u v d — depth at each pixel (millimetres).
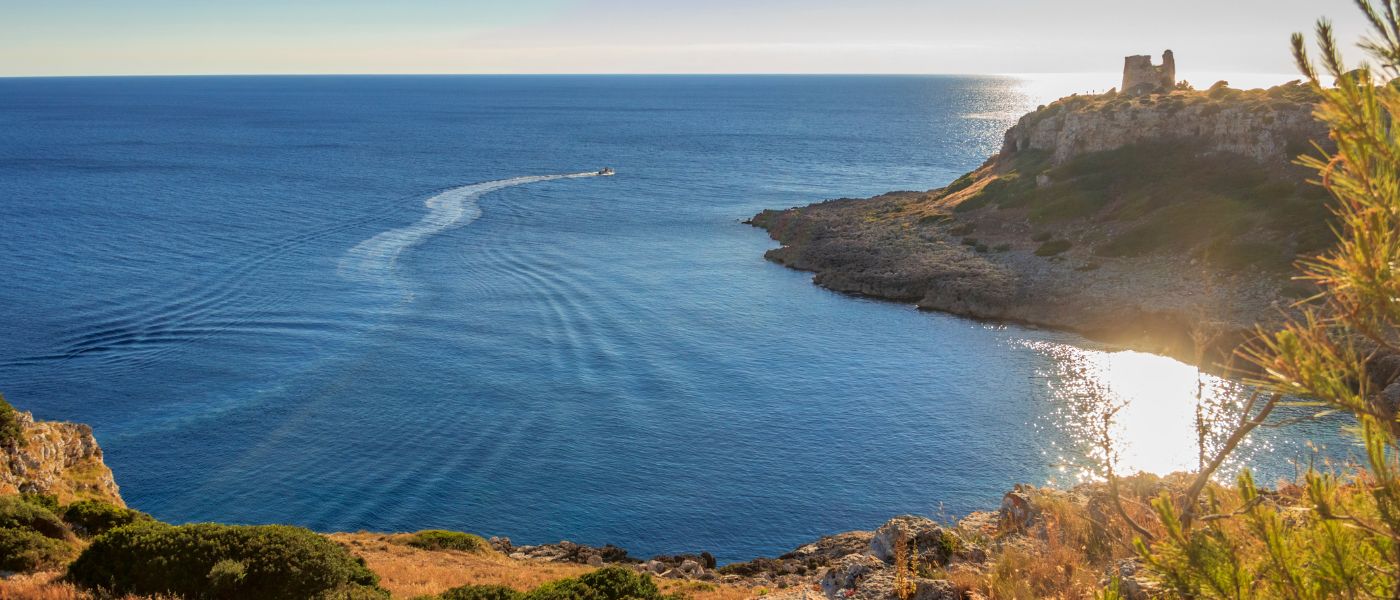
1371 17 4816
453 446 61000
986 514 22234
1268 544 5684
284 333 85250
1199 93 122312
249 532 24047
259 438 61969
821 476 56781
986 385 70938
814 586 16969
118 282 102438
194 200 166375
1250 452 48969
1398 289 4859
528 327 88062
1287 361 5277
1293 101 103812
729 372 75188
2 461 35125
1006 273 96125
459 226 144000
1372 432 5078
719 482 56219
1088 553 13758
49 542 26125
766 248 126438
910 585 13180
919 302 94188
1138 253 93250
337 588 23484
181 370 74812
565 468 57938
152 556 22828
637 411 66938
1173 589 6082
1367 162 4898
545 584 24344
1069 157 121750
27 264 109812
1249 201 94125
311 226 141750
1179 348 73062
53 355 77562
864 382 72500
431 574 31406
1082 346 78812
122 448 59875
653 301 97500
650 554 49094
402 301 97375
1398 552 5035
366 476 56812
